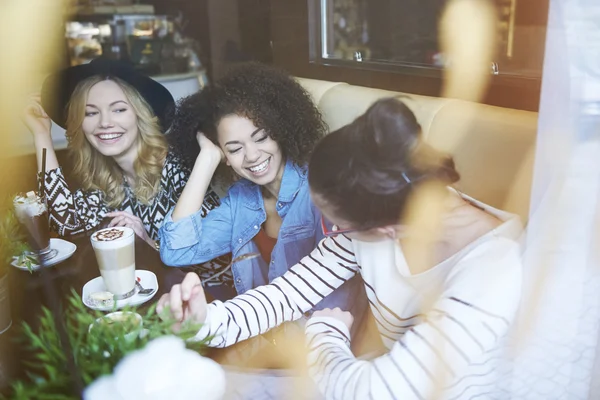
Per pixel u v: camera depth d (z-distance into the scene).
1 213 0.62
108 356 0.52
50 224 0.81
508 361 0.60
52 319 0.54
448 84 0.61
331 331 0.66
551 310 0.60
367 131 0.59
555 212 0.59
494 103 0.60
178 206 0.79
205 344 0.62
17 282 0.58
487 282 0.58
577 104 0.58
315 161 0.61
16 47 0.59
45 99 0.66
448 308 0.57
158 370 0.52
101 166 0.80
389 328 0.65
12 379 0.50
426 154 0.58
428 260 0.61
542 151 0.58
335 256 0.72
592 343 0.63
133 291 0.77
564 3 0.56
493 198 0.60
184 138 0.77
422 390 0.57
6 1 0.56
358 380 0.58
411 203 0.59
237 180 0.79
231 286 0.79
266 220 0.79
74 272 0.79
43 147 0.69
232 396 0.56
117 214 0.87
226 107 0.72
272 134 0.72
